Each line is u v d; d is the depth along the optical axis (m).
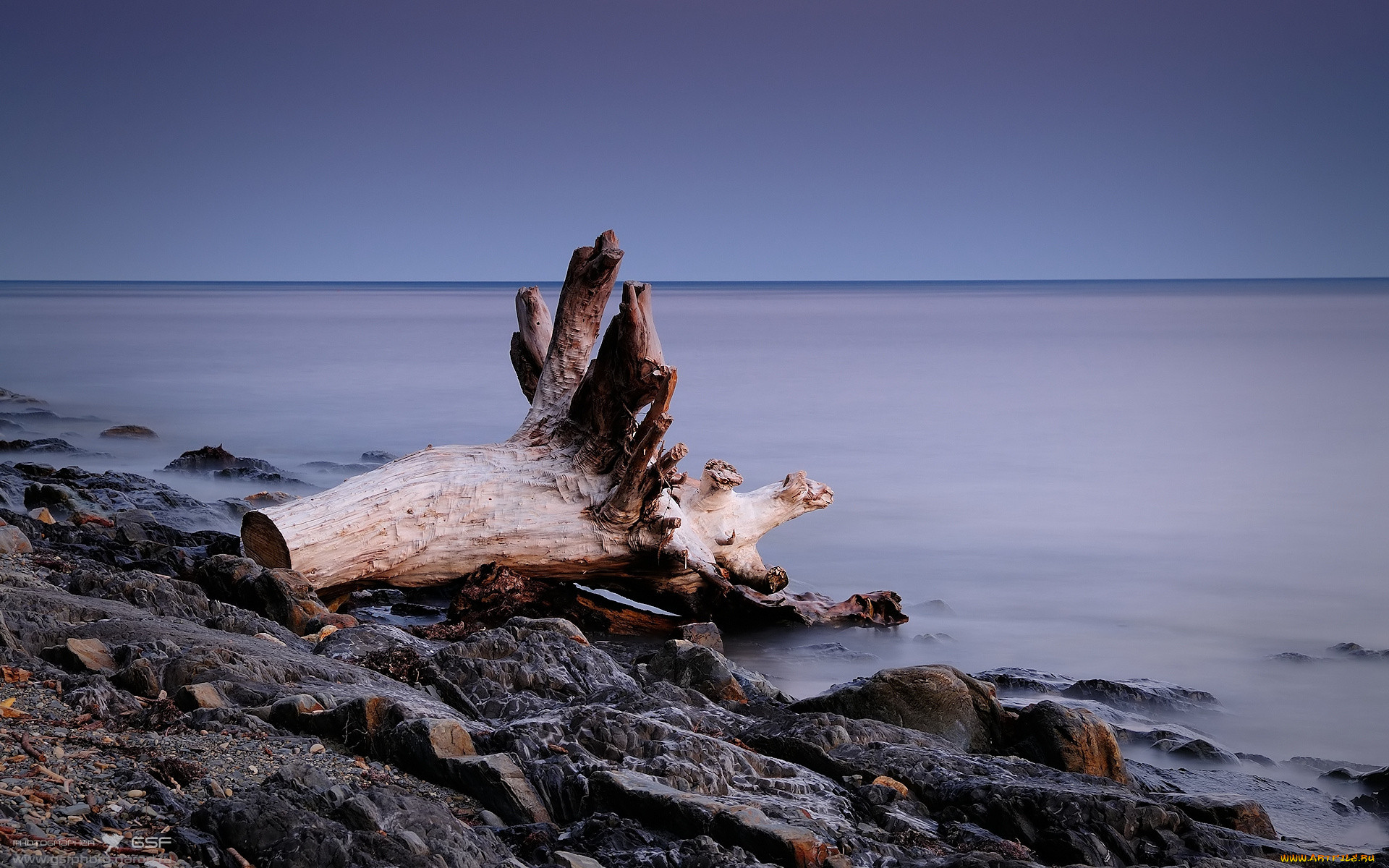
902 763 6.62
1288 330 90.88
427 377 45.88
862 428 33.16
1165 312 136.38
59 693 6.36
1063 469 26.97
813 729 7.06
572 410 13.45
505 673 8.09
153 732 5.99
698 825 5.36
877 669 12.51
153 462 25.25
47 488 15.62
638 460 12.44
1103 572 17.55
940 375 49.75
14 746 5.37
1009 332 89.69
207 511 17.81
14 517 13.02
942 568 17.78
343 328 89.88
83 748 5.54
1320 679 12.29
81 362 53.41
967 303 193.12
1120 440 31.56
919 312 143.62
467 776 5.74
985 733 7.89
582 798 5.69
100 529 14.09
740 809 5.41
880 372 51.38
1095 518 21.61
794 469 26.44
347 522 12.33
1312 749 10.21
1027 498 23.53
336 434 30.70
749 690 9.20
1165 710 10.99
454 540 12.73
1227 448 30.23
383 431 31.27
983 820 6.11
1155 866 5.71
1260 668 12.75
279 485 21.58
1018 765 6.95
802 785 6.24
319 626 10.38
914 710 7.93
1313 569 17.80
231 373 47.72
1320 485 25.28
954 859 5.31
